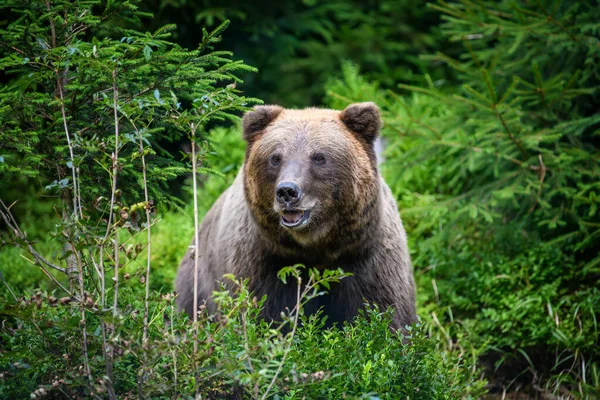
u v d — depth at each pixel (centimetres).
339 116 1043
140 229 747
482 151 1374
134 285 1159
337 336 814
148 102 781
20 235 772
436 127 1445
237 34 2067
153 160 923
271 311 1013
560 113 1412
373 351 833
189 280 1239
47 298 725
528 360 1252
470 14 1372
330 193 970
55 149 842
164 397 749
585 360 1251
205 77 921
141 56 862
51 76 834
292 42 2162
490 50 1466
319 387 752
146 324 738
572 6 1384
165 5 1753
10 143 840
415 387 805
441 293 1408
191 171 877
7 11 1477
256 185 996
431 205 1426
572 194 1320
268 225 989
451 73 2345
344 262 1010
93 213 946
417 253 1512
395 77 2373
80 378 706
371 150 1038
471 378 943
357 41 2417
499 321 1298
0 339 898
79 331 734
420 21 2530
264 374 681
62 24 880
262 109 1052
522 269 1357
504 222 1452
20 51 868
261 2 2086
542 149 1325
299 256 1000
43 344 759
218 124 1827
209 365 723
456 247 1491
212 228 1209
